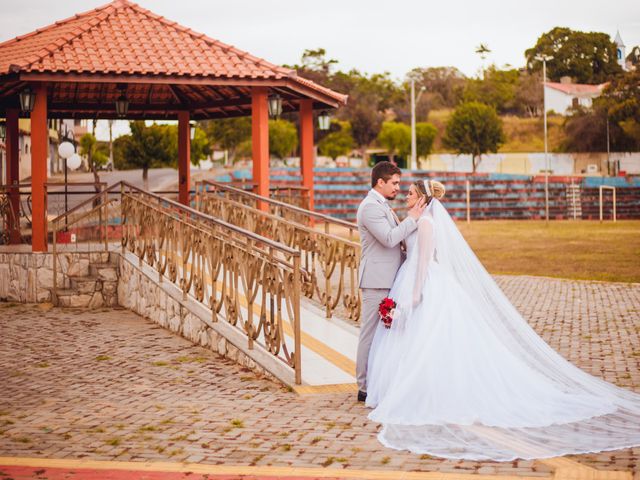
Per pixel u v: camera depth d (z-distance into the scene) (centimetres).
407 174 4319
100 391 775
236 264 929
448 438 587
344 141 6378
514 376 655
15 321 1197
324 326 1000
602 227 3622
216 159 5959
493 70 9069
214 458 555
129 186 1310
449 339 654
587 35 9762
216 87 1645
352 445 580
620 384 771
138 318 1210
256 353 862
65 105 1748
